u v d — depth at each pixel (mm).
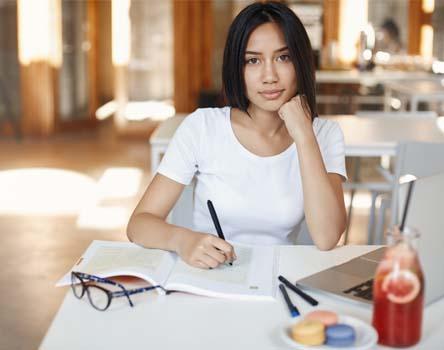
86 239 4188
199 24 7289
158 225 1668
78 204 5008
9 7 7582
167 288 1400
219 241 1536
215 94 7141
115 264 1521
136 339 1206
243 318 1295
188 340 1203
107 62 10344
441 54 7711
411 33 7664
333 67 7059
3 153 6914
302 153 1722
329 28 7609
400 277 1141
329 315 1184
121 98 7445
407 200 1223
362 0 7590
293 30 1718
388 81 6609
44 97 7695
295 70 1743
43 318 3062
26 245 4070
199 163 1899
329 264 1600
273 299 1380
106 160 6621
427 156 2896
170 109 7430
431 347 1160
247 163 1858
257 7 1729
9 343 2824
